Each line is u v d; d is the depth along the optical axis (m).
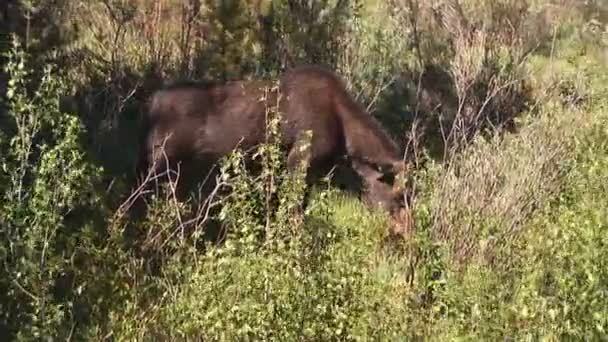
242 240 8.61
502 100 16.83
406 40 18.22
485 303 9.34
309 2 16.23
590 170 11.94
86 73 14.75
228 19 15.64
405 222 11.69
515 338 8.80
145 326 8.89
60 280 9.26
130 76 15.11
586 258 9.22
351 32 17.06
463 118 15.24
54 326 8.66
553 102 15.66
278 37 15.97
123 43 15.50
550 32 22.20
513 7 19.44
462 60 17.12
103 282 9.34
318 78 12.96
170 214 10.41
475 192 11.77
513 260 10.74
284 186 9.30
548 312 8.88
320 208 9.45
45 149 9.72
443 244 10.49
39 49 13.48
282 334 8.25
